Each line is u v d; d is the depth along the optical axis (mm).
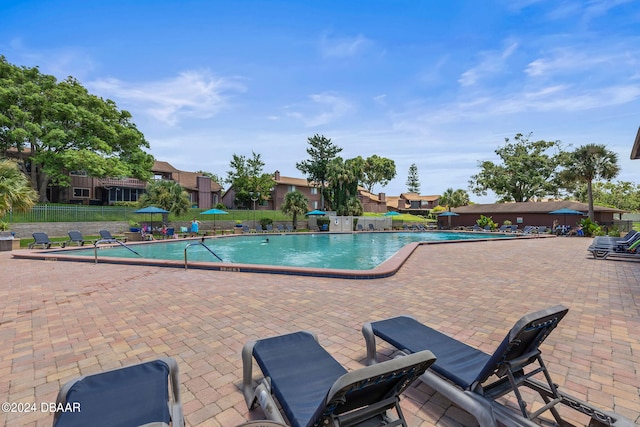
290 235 28859
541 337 2561
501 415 2342
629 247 11953
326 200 46625
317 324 4832
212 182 49312
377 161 75812
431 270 9500
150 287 7312
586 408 2336
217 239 23203
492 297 6379
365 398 2037
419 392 3004
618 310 5500
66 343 4188
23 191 15359
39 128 24625
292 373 2564
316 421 1856
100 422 1879
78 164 25312
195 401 2881
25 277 8586
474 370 2619
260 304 5902
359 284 7578
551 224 35969
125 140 31828
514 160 45938
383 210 61594
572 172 30562
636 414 2621
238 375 3350
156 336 4406
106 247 16453
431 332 3367
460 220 43750
